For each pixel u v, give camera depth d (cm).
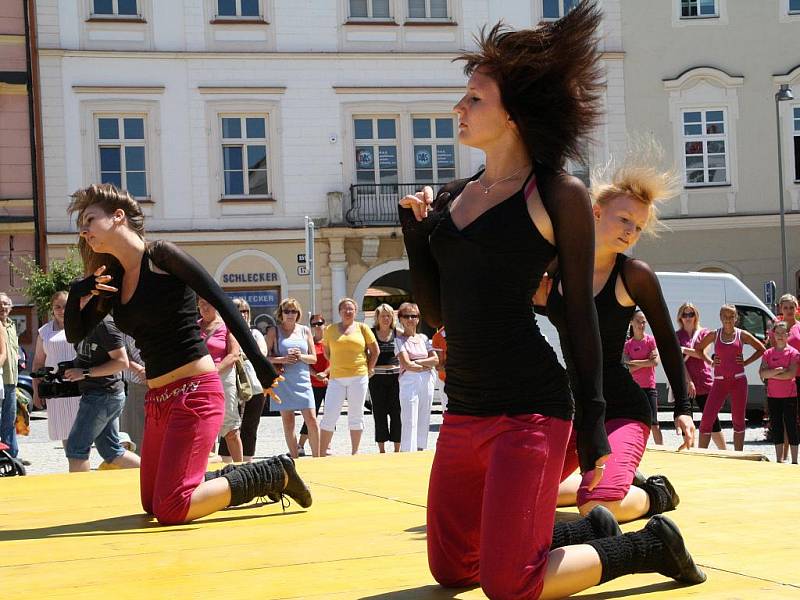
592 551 381
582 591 401
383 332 1391
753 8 3388
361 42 3209
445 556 402
